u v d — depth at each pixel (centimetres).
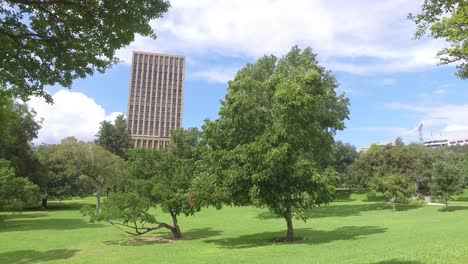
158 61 14288
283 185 1755
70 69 779
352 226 2472
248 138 1884
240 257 1399
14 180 3134
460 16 735
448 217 2722
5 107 1888
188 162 2550
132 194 2256
